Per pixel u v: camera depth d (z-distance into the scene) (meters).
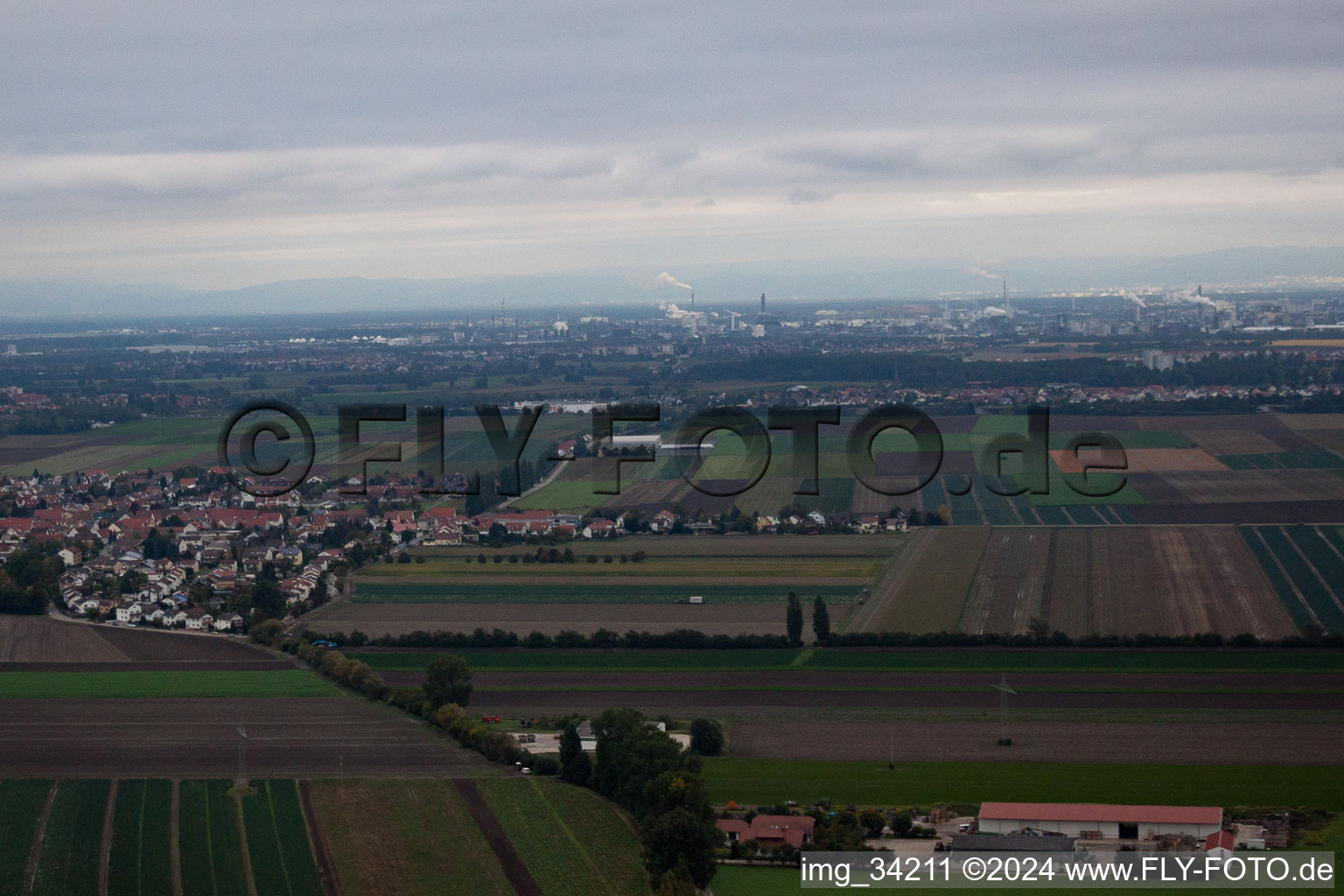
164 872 116.06
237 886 113.19
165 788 136.88
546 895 110.56
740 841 119.38
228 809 130.62
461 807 130.50
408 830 124.88
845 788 133.62
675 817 111.38
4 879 115.00
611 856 118.25
